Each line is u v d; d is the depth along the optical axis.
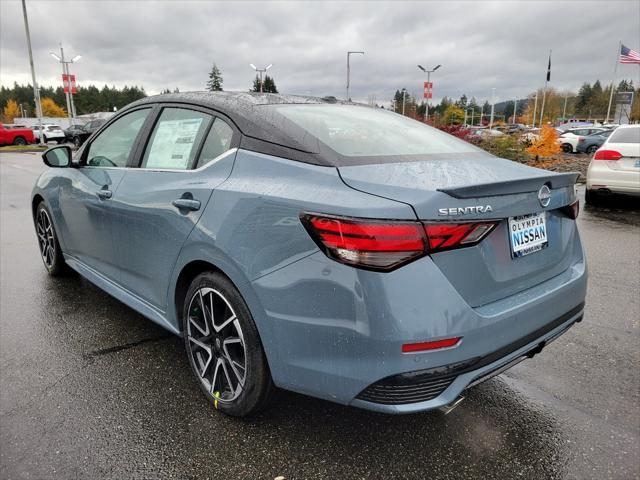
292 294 1.95
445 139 2.86
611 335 3.44
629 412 2.55
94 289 4.26
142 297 3.02
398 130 2.76
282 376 2.07
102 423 2.40
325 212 1.87
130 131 3.27
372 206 1.80
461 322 1.83
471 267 1.91
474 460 2.18
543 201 2.19
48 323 3.55
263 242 2.05
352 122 2.67
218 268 2.29
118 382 2.77
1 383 2.74
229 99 2.68
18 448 2.21
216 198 2.30
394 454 2.21
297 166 2.14
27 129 33.25
